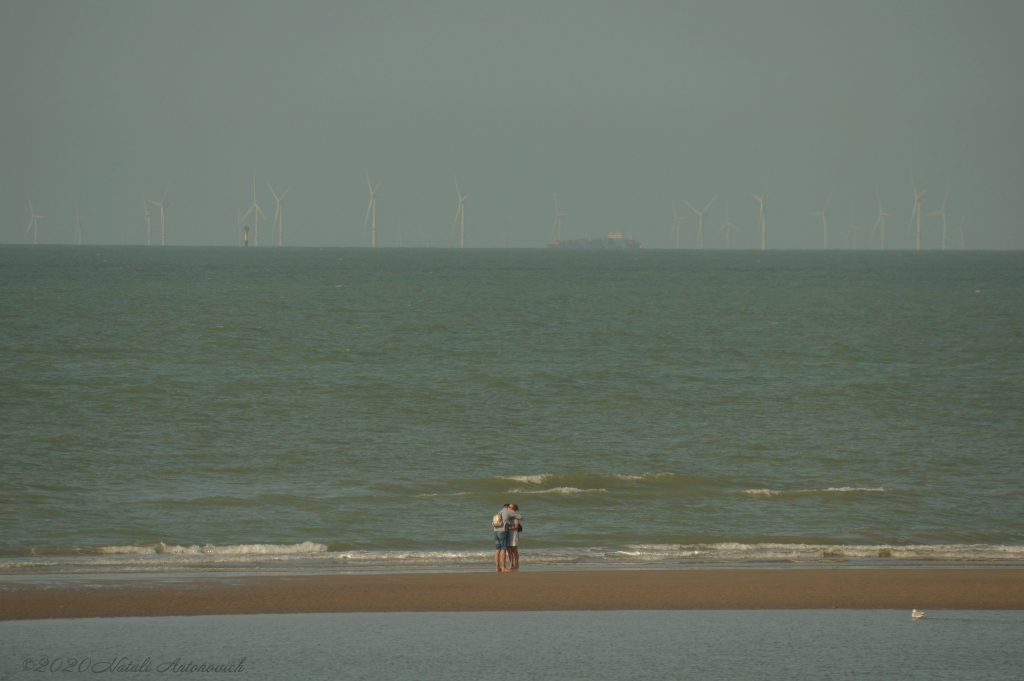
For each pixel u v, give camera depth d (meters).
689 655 59.69
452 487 137.88
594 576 84.44
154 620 67.88
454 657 59.03
